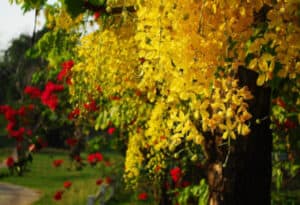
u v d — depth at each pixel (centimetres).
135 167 677
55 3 423
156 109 323
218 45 253
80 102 550
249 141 368
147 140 617
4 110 623
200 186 470
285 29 251
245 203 373
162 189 782
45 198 1875
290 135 538
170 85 266
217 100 257
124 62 427
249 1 256
